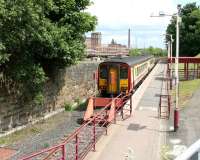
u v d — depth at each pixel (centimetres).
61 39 2234
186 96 3291
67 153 1678
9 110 2092
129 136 1764
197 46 9206
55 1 2352
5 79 2027
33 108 2400
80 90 3531
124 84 3002
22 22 1727
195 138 1780
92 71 3997
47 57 2298
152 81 4706
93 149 1505
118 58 3462
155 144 1631
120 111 2338
